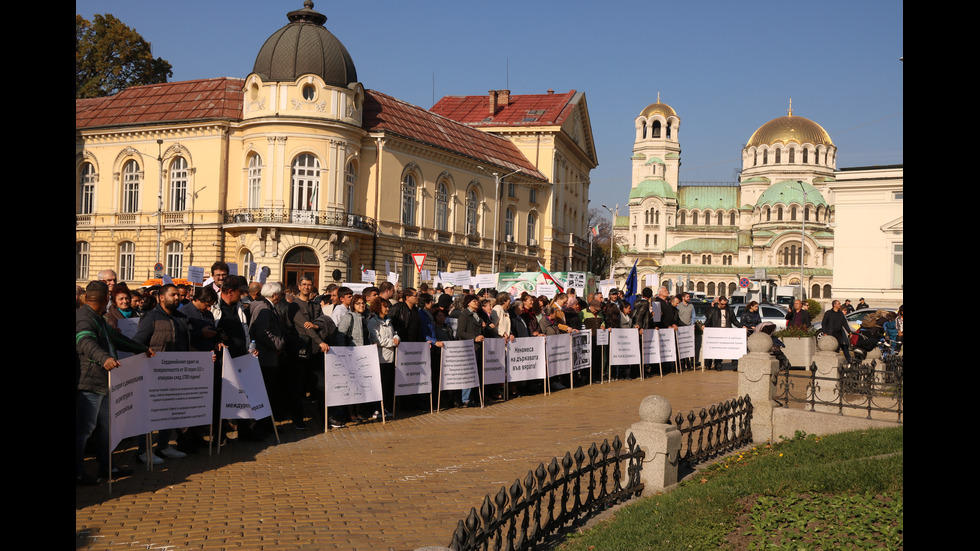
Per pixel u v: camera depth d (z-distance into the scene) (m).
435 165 49.47
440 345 14.89
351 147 43.03
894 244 56.62
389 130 44.28
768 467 9.48
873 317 24.41
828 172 132.62
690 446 9.91
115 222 46.06
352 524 7.52
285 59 41.56
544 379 18.19
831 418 11.98
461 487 9.02
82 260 47.56
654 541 6.73
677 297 25.69
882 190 57.06
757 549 6.40
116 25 58.34
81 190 47.78
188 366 9.84
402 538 7.14
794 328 24.56
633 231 138.75
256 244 41.25
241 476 9.27
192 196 43.41
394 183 45.75
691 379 21.86
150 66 59.81
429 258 49.19
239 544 6.84
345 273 42.59
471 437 12.15
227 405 10.52
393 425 13.21
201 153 43.22
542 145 64.81
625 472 9.15
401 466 10.01
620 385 20.03
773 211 122.31
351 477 9.37
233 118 42.62
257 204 42.16
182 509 7.83
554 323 18.73
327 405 12.31
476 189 54.38
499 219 57.12
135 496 8.23
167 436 10.13
